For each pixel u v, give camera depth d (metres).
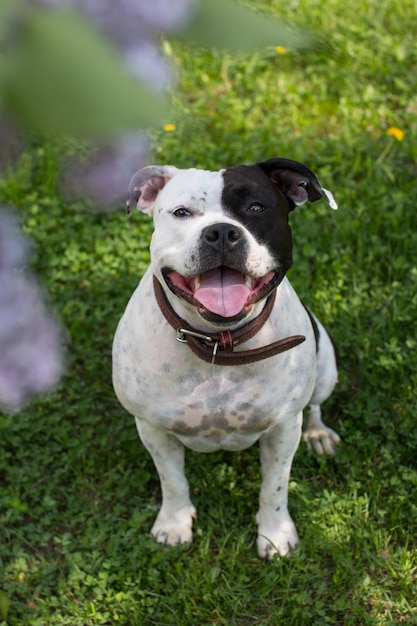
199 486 3.62
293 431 3.06
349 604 3.04
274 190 2.70
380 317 4.29
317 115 5.95
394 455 3.69
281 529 3.30
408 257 4.71
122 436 3.87
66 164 0.44
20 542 3.46
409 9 7.06
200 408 2.86
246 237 2.38
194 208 2.55
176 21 0.37
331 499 3.46
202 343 2.69
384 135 5.71
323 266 4.64
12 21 0.36
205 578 3.13
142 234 4.98
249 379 2.80
